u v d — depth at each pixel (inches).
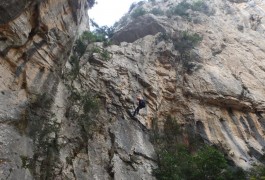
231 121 861.8
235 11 1512.1
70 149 553.0
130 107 752.3
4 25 460.8
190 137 790.5
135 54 967.6
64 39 615.8
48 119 527.2
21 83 503.5
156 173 611.2
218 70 1021.2
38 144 484.4
